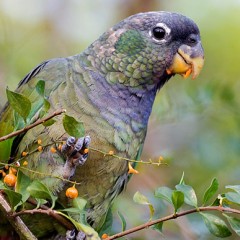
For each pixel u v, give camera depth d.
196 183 10.91
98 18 14.73
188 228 9.77
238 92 12.99
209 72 14.50
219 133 11.26
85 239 7.55
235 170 10.93
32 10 14.38
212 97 11.22
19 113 6.21
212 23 15.00
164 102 11.35
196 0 15.20
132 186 10.87
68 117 6.13
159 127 11.48
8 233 8.09
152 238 9.94
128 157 8.22
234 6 15.09
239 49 14.70
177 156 11.29
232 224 6.27
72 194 6.70
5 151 7.03
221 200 6.35
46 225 8.12
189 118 11.29
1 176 7.23
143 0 14.48
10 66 12.14
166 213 9.84
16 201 6.22
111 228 8.50
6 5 14.19
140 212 10.00
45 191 6.23
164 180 10.91
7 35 13.12
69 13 14.66
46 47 14.09
